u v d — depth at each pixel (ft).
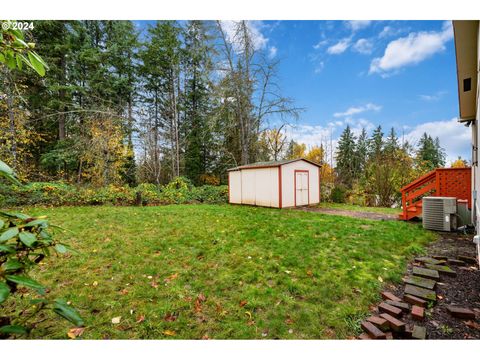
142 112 47.24
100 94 48.14
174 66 53.26
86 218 20.30
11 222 3.38
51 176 40.78
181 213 23.47
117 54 49.26
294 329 6.27
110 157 37.60
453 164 52.70
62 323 6.34
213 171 61.57
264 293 7.94
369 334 6.01
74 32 45.14
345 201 38.70
